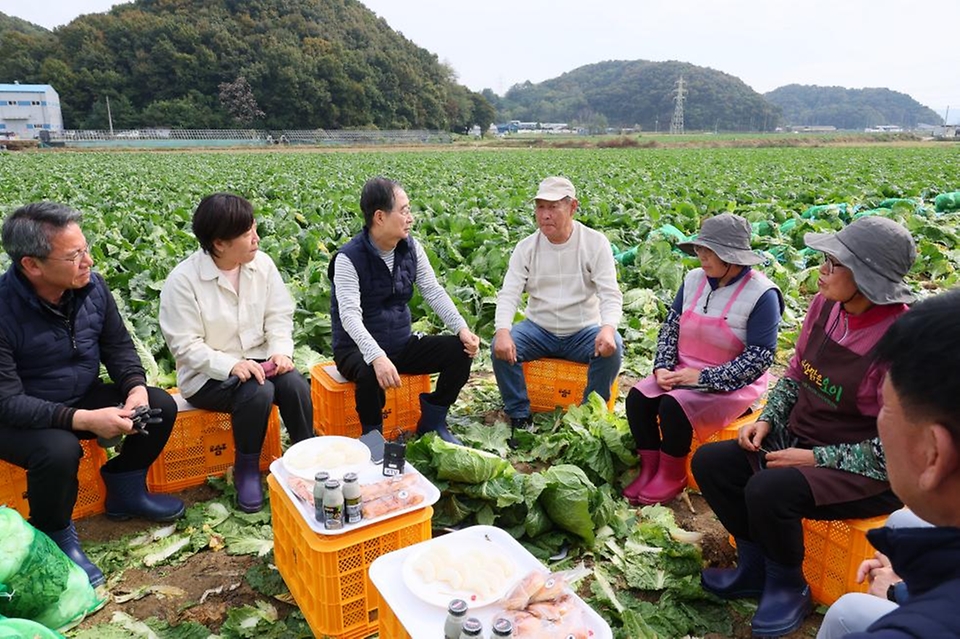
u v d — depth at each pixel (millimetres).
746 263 4199
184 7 106000
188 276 4547
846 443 3297
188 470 4652
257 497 4426
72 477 3701
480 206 16781
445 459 3957
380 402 4859
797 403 3625
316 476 3092
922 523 2590
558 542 3967
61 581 3180
